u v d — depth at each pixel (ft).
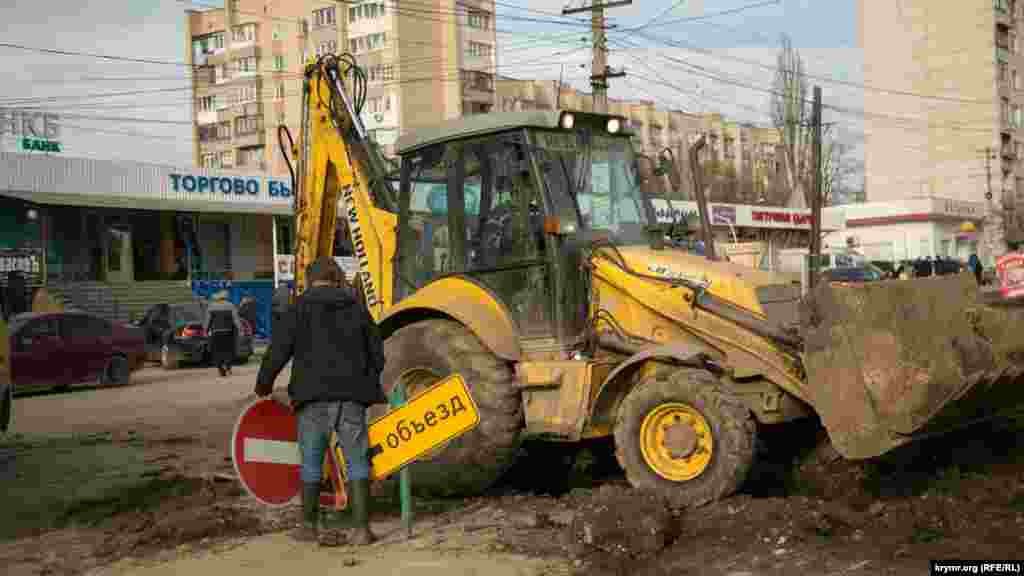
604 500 20.61
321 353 21.39
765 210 156.15
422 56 246.27
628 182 28.78
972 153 266.98
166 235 108.68
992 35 262.67
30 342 60.44
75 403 56.13
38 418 49.21
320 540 21.65
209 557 21.36
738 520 21.04
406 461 22.13
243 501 27.25
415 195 29.78
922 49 272.31
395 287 30.12
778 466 26.84
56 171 96.73
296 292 33.55
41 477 32.27
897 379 21.02
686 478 22.90
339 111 32.89
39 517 26.73
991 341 23.43
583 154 27.81
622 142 29.04
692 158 29.22
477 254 27.71
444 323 27.53
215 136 272.72
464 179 28.35
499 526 23.00
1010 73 273.13
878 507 21.56
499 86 260.83
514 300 26.94
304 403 21.53
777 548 19.52
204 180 108.47
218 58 271.08
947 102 269.64
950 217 228.22
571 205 26.91
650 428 23.52
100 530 25.03
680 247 29.58
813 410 24.17
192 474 31.94
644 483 23.21
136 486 30.14
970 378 21.42
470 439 25.72
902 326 21.36
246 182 112.88
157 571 20.57
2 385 36.58
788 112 194.70
